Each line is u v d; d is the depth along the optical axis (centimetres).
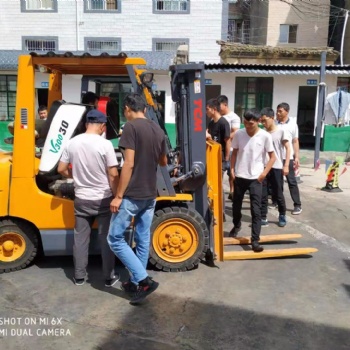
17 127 396
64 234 413
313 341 312
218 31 1795
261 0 2231
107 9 1783
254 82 1574
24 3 1769
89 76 509
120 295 380
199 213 443
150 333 320
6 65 1432
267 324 336
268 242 532
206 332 322
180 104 438
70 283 403
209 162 449
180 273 429
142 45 1800
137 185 352
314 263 464
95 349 300
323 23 2195
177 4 1788
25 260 426
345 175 1036
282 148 588
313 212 683
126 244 364
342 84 1588
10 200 404
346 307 365
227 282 411
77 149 370
